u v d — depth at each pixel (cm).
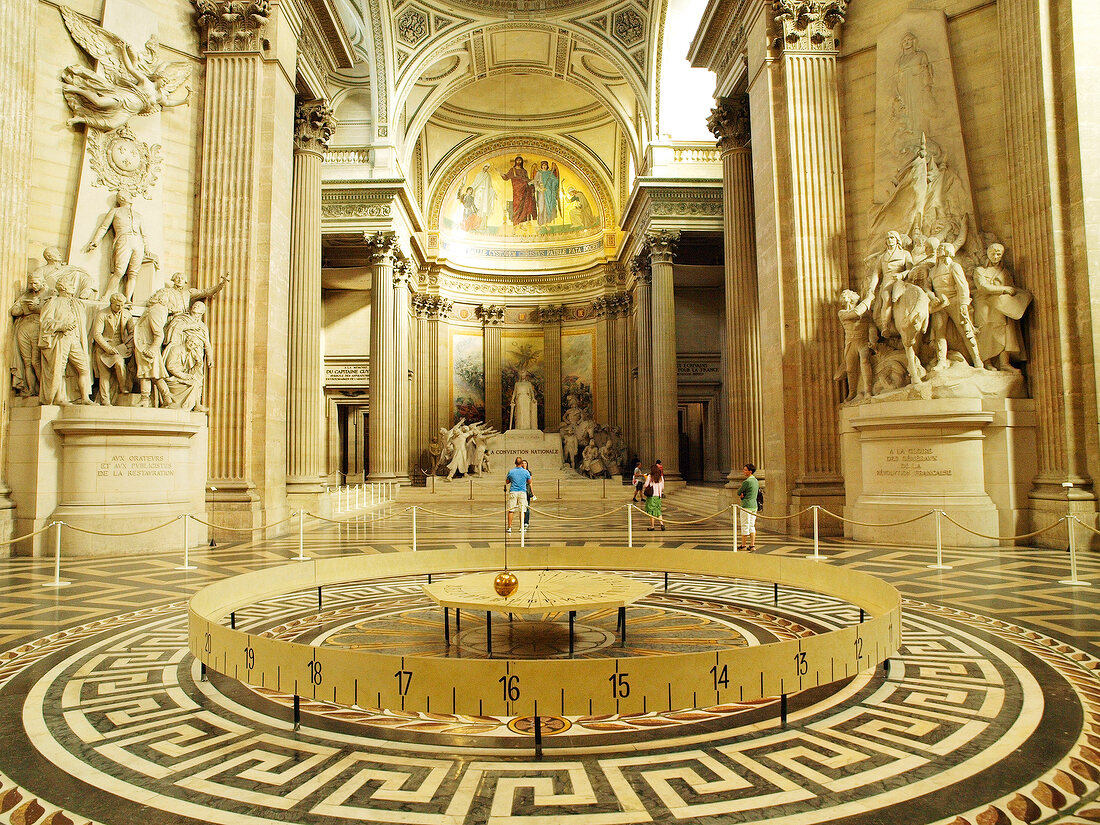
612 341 2955
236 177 1038
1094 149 834
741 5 1243
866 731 283
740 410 1400
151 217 988
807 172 1067
